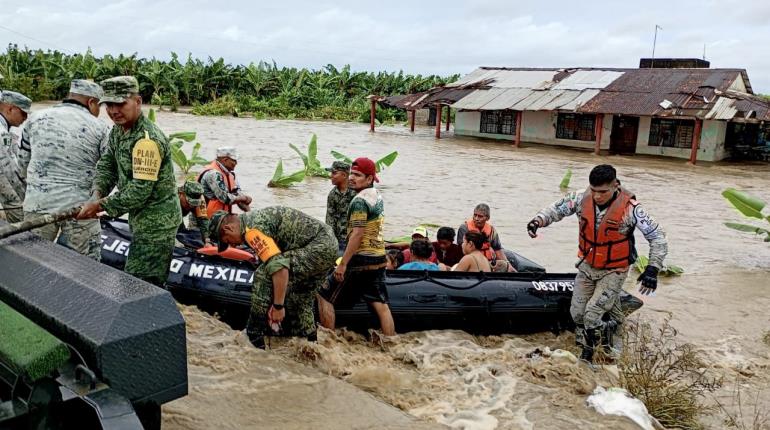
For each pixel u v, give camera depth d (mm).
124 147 3936
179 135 14508
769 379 5480
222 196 6875
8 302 2703
